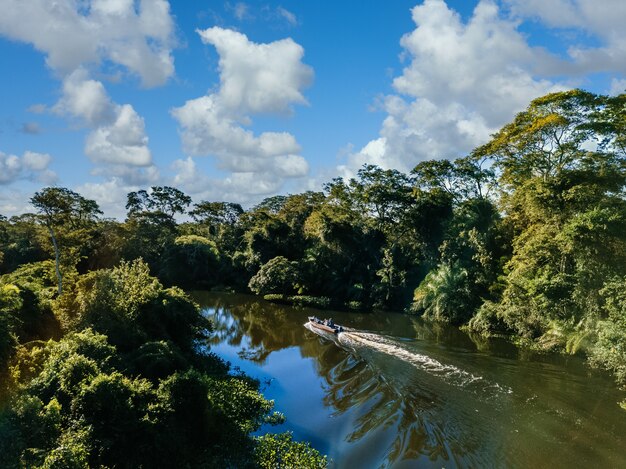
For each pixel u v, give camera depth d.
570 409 19.86
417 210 54.66
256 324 42.72
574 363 27.30
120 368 17.78
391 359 27.92
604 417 19.11
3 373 14.65
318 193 85.75
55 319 22.34
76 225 65.56
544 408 19.97
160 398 15.56
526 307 33.31
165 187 90.62
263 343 35.03
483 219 49.06
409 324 42.59
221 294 64.69
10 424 11.71
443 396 21.50
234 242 87.25
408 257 56.31
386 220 62.56
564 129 38.09
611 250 27.14
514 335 34.62
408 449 16.36
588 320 27.53
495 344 32.97
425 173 60.03
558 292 30.02
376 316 47.59
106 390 14.01
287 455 15.88
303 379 25.61
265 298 59.09
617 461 15.48
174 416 15.39
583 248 27.67
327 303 54.12
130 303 24.42
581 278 28.36
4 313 16.41
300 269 60.28
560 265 32.25
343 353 30.28
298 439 17.64
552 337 30.67
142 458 13.60
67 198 39.84
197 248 73.50
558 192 32.22
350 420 19.41
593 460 15.53
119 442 13.45
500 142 45.12
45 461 10.59
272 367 28.31
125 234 71.62
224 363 27.95
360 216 68.50
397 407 20.22
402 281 53.03
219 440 16.62
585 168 33.94
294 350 32.50
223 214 104.50
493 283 40.00
